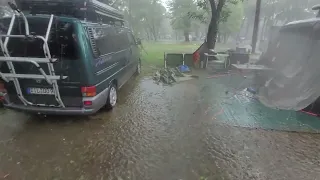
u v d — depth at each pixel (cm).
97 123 441
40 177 287
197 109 521
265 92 618
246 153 345
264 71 723
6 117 457
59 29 366
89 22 427
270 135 399
